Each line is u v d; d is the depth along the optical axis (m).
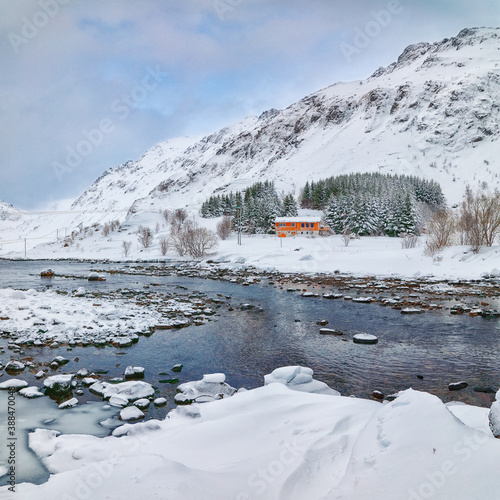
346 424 6.18
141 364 12.58
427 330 17.72
